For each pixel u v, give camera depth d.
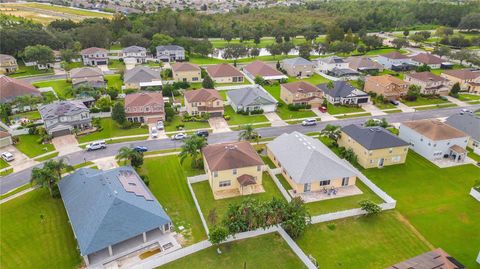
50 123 83.31
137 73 119.69
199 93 98.00
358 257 49.22
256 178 64.94
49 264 46.94
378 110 103.31
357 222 56.06
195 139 70.12
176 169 70.12
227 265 47.38
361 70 141.88
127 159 68.56
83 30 164.75
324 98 106.56
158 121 90.62
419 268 40.25
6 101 101.06
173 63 145.50
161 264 47.06
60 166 61.41
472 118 85.81
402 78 135.75
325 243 51.56
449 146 76.69
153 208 53.34
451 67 150.88
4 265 46.66
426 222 56.81
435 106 107.56
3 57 133.75
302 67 136.50
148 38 182.50
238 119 95.38
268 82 126.88
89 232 47.62
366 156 71.44
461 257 49.78
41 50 136.12
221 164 62.03
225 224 51.09
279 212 52.28
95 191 53.84
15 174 67.81
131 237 48.50
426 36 198.00
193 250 49.25
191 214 57.31
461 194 64.56
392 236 53.44
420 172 71.62
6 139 78.56
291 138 73.31
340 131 79.81
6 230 53.00
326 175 63.44
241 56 161.12
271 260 48.34
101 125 89.88
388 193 64.38
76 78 118.75
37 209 57.62
